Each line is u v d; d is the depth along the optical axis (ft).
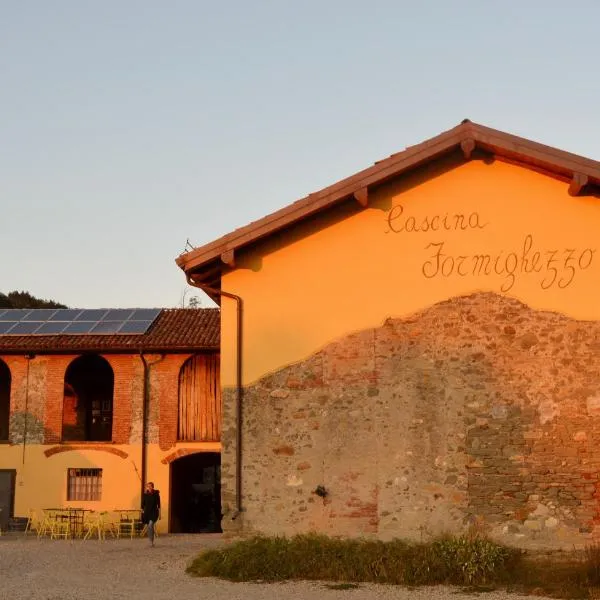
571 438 50.49
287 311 53.93
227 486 52.37
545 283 52.44
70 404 107.76
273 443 52.60
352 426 52.16
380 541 50.16
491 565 45.98
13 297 197.16
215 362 94.68
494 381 51.60
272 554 48.24
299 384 53.06
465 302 52.75
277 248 54.60
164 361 94.27
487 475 50.65
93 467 92.58
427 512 50.65
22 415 94.12
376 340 52.95
